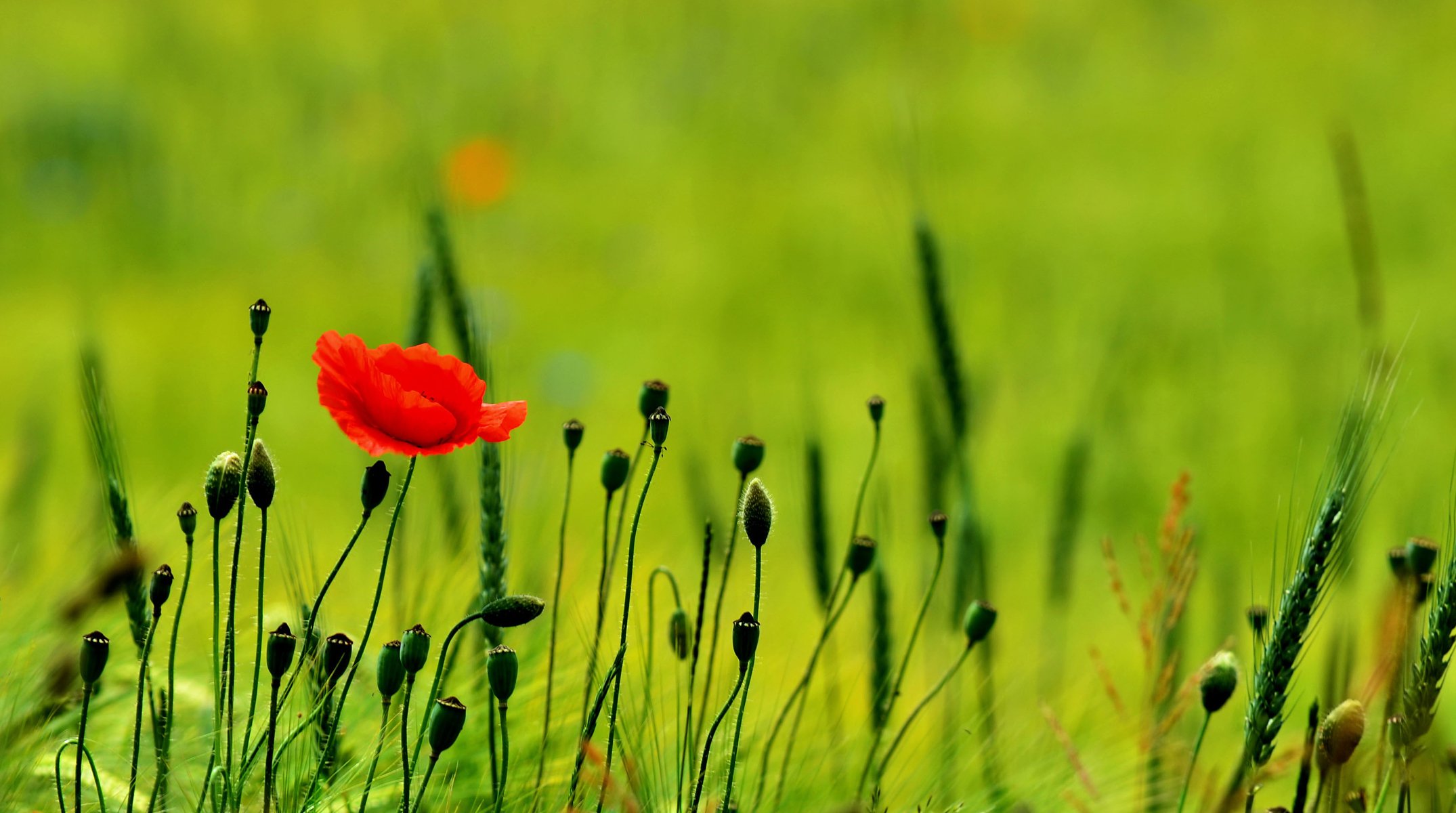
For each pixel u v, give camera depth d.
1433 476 8.50
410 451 2.27
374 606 2.29
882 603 3.56
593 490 8.90
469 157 12.97
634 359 11.84
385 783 2.89
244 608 3.95
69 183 15.62
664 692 3.57
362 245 14.63
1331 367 10.59
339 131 17.36
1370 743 3.10
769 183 16.14
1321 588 2.38
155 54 20.14
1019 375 10.48
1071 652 5.82
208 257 14.31
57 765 2.24
